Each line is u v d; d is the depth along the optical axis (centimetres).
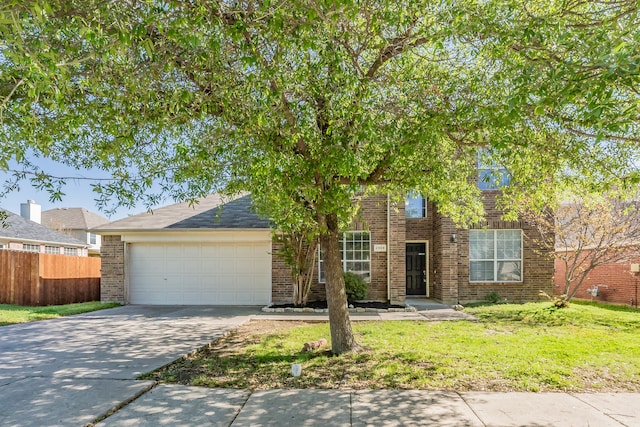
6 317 995
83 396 447
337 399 441
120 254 1274
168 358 600
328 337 746
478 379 505
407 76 510
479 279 1309
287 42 410
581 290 1578
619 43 302
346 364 567
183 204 1495
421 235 1440
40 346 686
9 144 433
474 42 492
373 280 1253
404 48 514
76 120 438
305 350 645
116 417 395
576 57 358
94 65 401
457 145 618
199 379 507
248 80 421
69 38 371
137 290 1271
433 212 1420
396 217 1224
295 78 456
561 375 520
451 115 461
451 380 501
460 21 438
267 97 431
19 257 1309
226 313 1071
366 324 882
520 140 523
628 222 1020
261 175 463
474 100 462
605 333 777
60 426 374
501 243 1315
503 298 1293
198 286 1261
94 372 535
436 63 570
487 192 1304
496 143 455
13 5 275
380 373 527
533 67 371
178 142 539
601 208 1016
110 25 344
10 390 466
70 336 770
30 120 407
